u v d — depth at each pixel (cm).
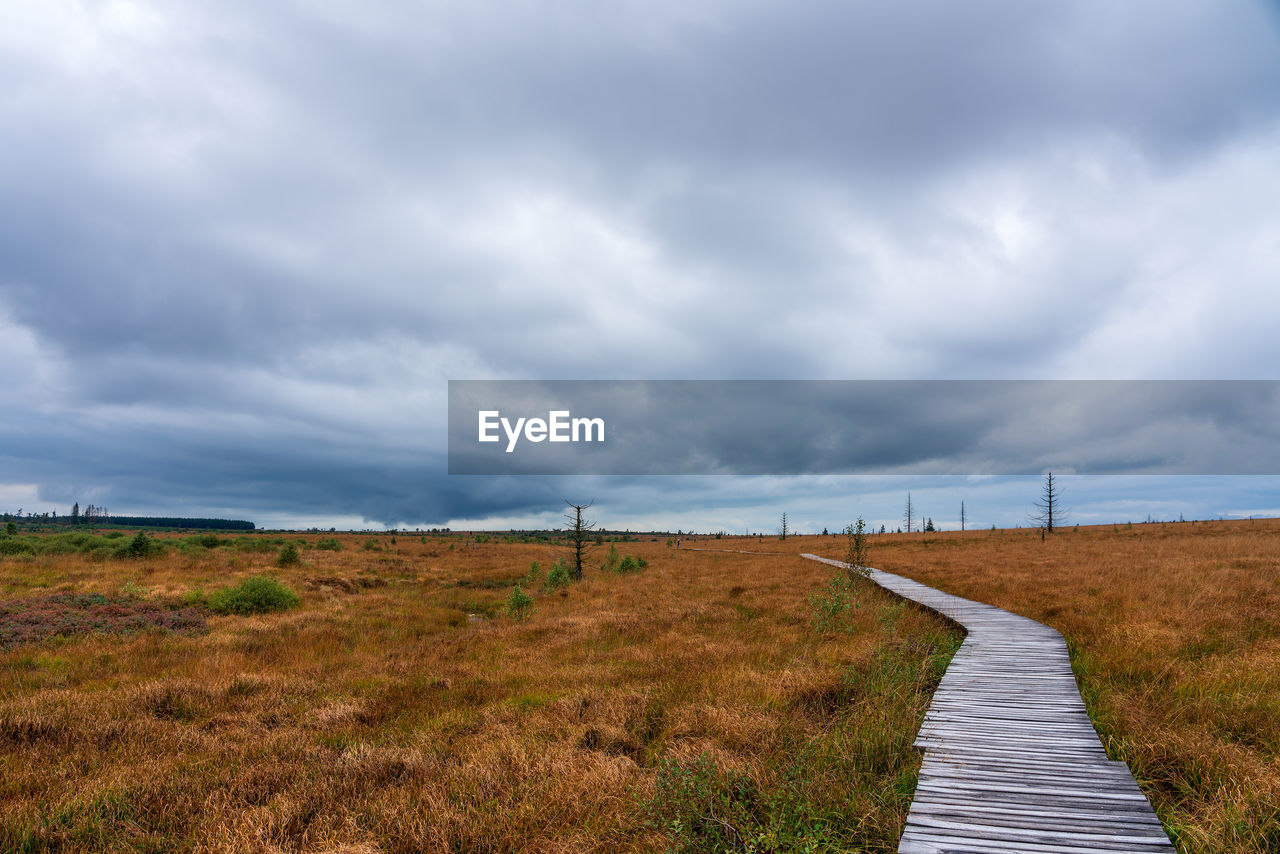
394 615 1836
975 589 2114
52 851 504
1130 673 898
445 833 502
